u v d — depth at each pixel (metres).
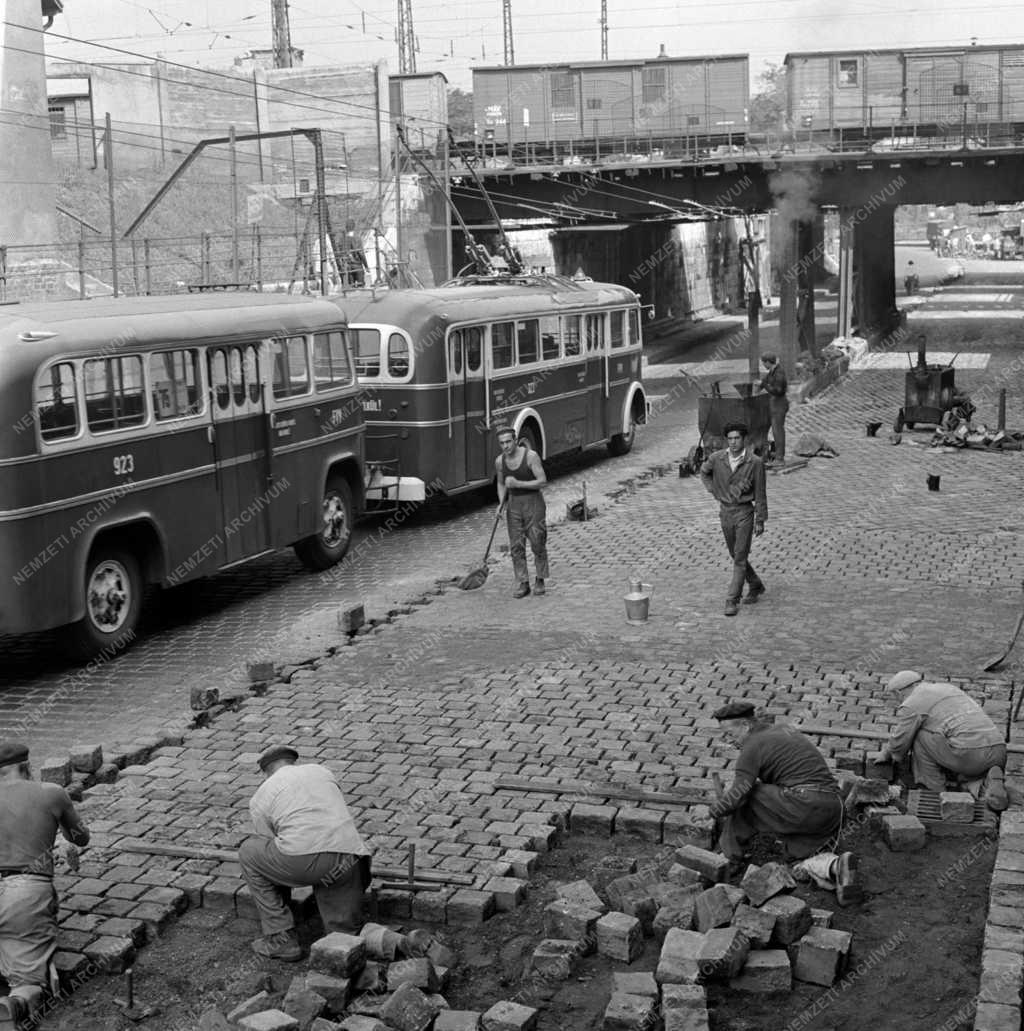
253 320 14.30
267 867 6.52
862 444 24.06
